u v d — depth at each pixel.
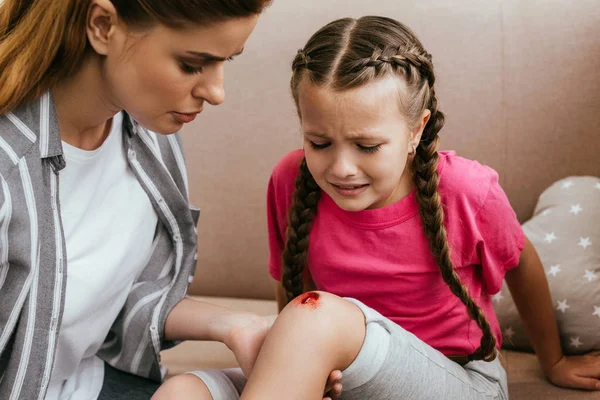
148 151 1.16
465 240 1.13
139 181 1.16
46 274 0.99
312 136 1.02
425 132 1.11
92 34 0.92
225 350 1.38
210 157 1.49
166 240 1.25
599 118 1.34
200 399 0.99
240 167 1.47
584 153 1.36
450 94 1.38
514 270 1.21
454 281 1.09
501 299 1.35
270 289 1.50
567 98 1.35
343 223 1.16
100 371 1.21
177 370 1.30
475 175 1.13
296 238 1.18
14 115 0.97
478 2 1.36
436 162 1.09
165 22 0.87
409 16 1.38
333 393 0.98
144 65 0.91
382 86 0.99
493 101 1.37
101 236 1.10
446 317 1.17
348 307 0.98
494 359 1.15
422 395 1.00
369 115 0.98
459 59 1.37
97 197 1.11
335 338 0.94
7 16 0.96
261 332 1.09
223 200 1.49
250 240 1.49
